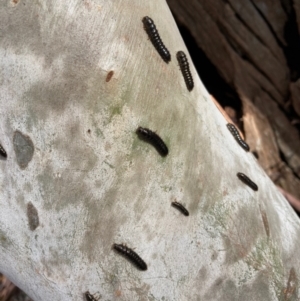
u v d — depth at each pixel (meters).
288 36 0.32
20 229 0.19
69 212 0.18
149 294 0.19
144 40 0.18
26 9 0.17
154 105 0.18
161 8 0.19
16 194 0.18
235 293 0.20
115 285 0.19
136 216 0.18
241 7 0.31
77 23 0.17
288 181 0.35
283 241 0.22
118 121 0.17
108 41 0.17
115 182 0.18
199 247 0.19
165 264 0.19
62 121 0.17
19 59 0.17
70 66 0.17
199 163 0.20
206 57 0.34
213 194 0.20
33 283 0.20
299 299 0.22
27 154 0.18
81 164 0.17
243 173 0.22
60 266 0.18
